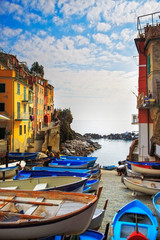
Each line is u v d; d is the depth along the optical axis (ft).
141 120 69.51
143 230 24.82
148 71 68.33
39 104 159.84
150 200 42.04
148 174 57.57
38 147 123.95
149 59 66.95
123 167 75.61
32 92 123.54
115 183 58.95
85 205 21.53
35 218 20.25
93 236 24.49
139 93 71.15
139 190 43.93
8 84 89.25
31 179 34.83
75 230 22.02
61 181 35.45
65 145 185.06
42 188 32.32
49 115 204.33
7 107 89.20
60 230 20.67
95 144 248.11
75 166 64.23
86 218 22.08
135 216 27.66
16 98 92.94
